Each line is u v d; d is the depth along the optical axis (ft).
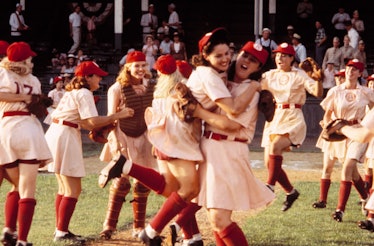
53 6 120.06
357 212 39.24
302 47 93.76
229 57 24.23
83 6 119.44
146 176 25.23
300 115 38.47
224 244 24.64
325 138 24.40
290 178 53.16
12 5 118.52
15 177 28.78
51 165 31.27
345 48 88.63
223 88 23.82
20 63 28.50
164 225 25.00
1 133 28.27
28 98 28.40
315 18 117.70
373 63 101.81
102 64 101.09
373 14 117.60
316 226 35.32
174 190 25.50
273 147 37.88
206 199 24.08
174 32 105.70
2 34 118.11
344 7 118.11
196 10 120.37
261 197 24.63
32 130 28.40
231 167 24.02
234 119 23.94
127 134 31.78
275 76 38.91
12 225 28.96
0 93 28.12
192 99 24.12
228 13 120.06
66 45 119.96
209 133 24.44
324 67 88.99
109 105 32.22
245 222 35.96
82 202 41.78
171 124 24.98
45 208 40.04
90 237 32.55
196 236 29.76
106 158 33.19
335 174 55.01
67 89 31.71
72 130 31.42
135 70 31.73
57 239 31.45
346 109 37.76
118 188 32.35
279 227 34.86
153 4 120.88
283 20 118.83
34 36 119.44
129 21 114.52
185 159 24.56
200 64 24.56
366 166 41.57
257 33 103.14
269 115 24.48
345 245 31.50
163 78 28.99
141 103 31.86
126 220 36.37
